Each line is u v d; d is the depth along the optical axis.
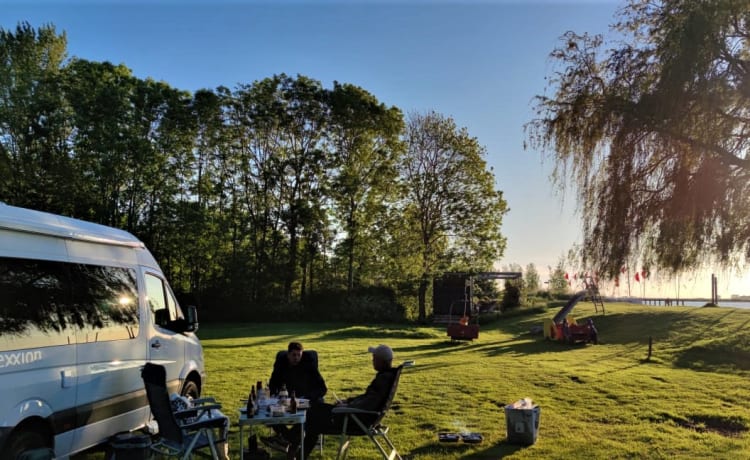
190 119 47.03
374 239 49.59
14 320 5.11
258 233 51.38
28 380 5.14
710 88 6.31
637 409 10.16
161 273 8.33
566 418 9.46
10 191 34.44
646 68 7.08
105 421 6.30
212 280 49.50
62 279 5.91
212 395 11.49
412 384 13.06
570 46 7.62
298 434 6.52
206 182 49.88
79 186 38.28
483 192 47.22
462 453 7.33
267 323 44.69
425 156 47.53
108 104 41.53
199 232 45.94
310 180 50.22
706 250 6.54
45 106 37.59
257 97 50.06
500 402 10.84
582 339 25.42
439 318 43.25
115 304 6.82
